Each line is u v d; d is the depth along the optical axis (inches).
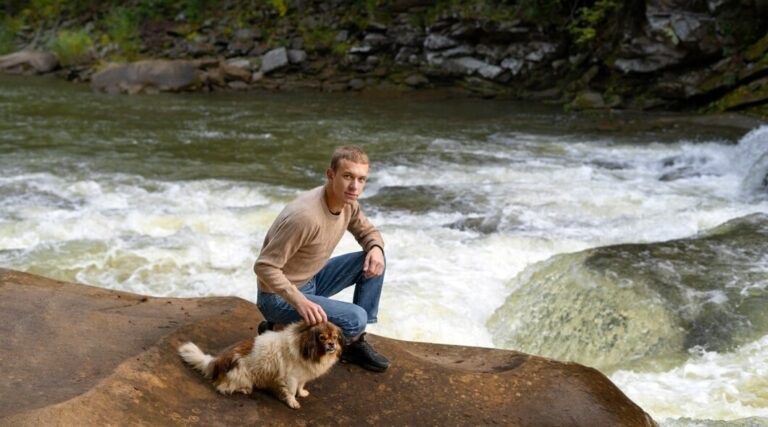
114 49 962.1
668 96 718.5
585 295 260.2
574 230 338.3
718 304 245.6
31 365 136.6
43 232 322.7
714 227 324.2
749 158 470.6
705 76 698.2
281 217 131.6
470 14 830.5
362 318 141.6
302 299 129.6
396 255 308.2
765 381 213.5
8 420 115.6
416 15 902.4
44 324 154.3
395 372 148.3
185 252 304.2
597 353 243.3
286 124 633.6
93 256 297.9
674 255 282.8
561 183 427.5
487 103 786.8
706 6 698.2
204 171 449.7
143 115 663.8
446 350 167.3
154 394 130.3
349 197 129.7
